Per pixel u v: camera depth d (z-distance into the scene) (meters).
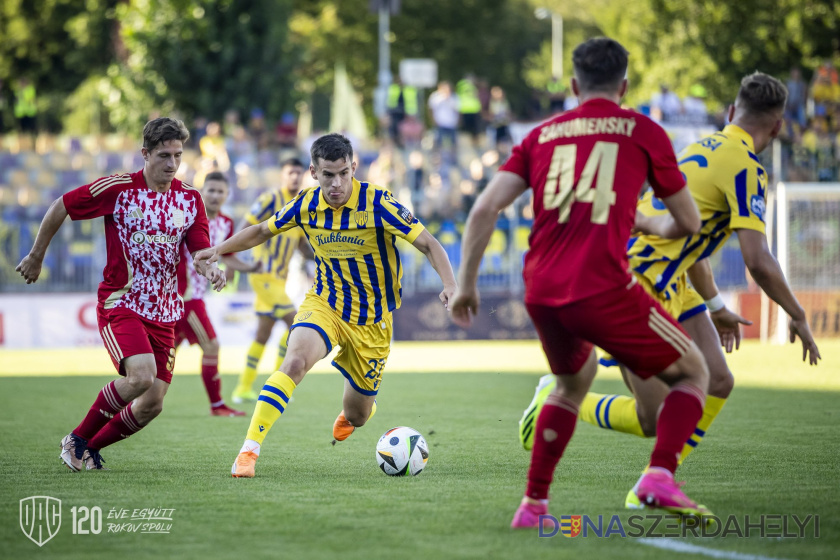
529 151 15.62
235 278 71.44
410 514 16.86
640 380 17.69
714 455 23.67
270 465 22.73
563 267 14.98
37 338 70.19
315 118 174.12
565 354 15.66
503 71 184.00
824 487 19.38
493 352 65.00
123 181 21.84
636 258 18.50
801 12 115.88
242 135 86.50
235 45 113.69
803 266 73.81
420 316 73.69
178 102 112.19
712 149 18.22
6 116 144.12
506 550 14.25
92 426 21.86
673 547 14.49
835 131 89.38
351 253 22.52
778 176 80.62
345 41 177.50
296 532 15.50
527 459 23.55
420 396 39.44
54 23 159.25
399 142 94.31
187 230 22.55
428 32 180.12
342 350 23.14
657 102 82.62
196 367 57.47
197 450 25.41
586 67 15.57
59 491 19.17
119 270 21.95
